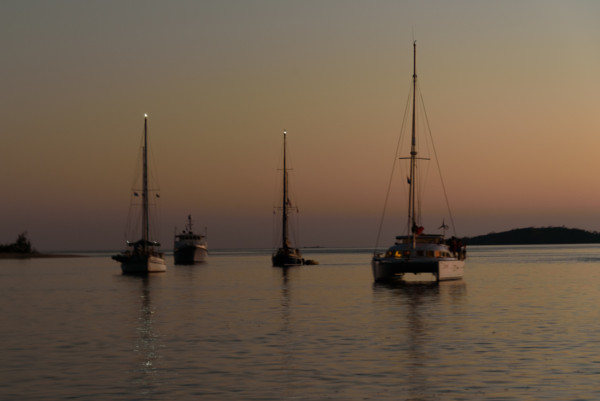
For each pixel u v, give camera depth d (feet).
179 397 82.33
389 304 190.80
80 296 232.32
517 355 107.04
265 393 83.87
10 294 244.63
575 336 126.41
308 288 262.47
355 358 105.29
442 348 114.01
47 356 109.09
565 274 355.97
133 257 396.16
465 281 293.02
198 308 184.65
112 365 101.40
